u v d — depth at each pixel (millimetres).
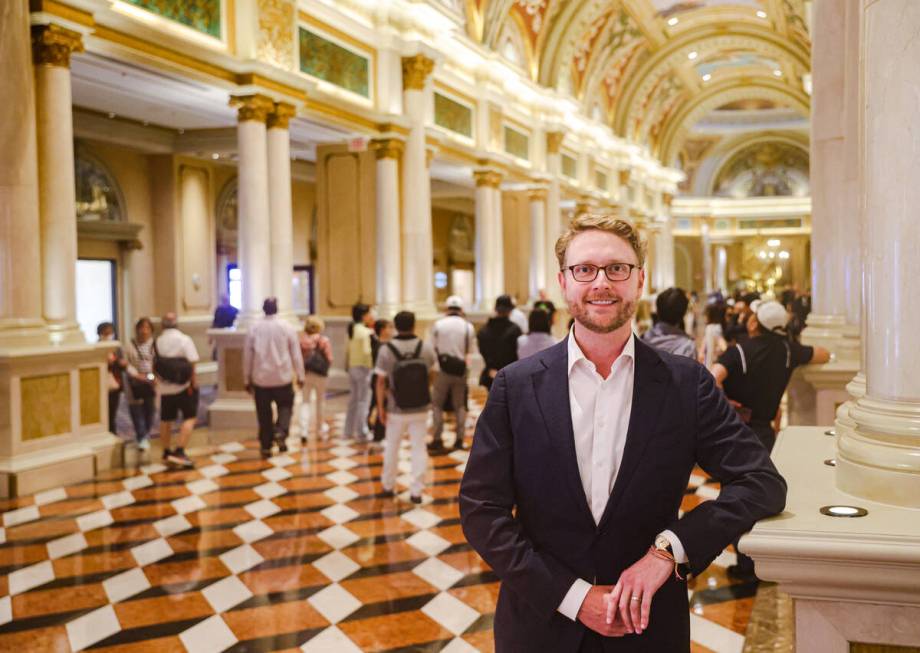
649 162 27906
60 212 6859
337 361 12891
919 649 1572
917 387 1784
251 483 6781
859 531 1591
